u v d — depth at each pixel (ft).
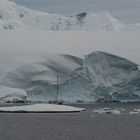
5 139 536.42
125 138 545.44
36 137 555.28
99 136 565.94
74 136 566.36
